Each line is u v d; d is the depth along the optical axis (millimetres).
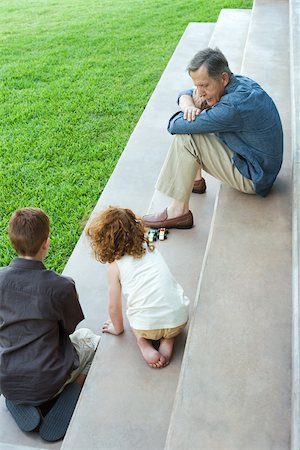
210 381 2377
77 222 4289
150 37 8133
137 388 2699
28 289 2701
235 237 3152
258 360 2461
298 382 2156
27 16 10000
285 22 6328
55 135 5492
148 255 2824
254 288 2826
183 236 3660
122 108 5984
